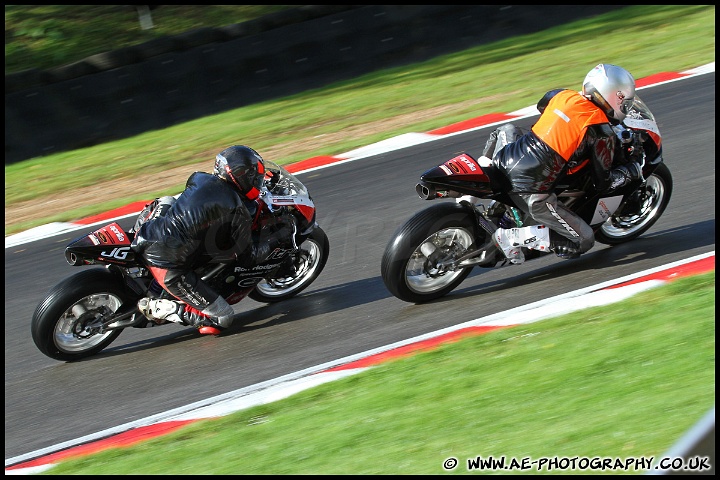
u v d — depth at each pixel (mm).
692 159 18562
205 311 13539
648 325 11375
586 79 13062
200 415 11375
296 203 14336
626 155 13719
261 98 30188
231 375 12695
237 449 10055
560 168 13031
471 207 13664
